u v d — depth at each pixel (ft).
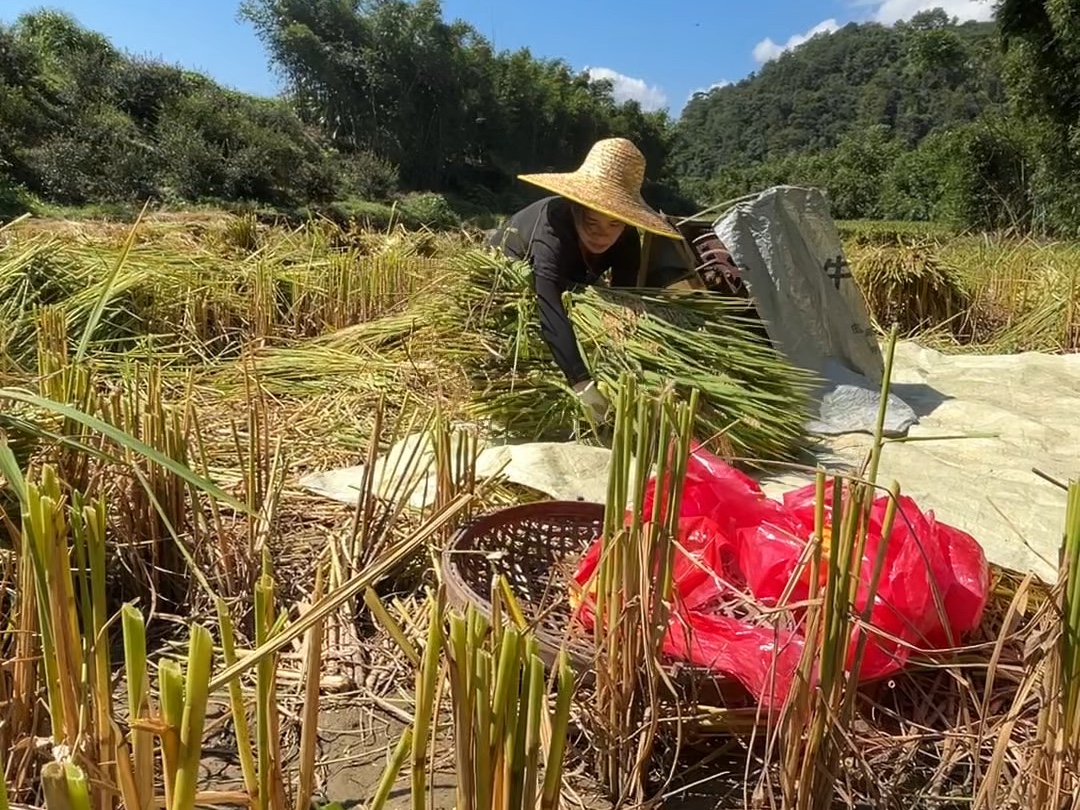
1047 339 17.71
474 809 2.99
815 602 3.85
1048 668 3.73
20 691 4.17
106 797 3.18
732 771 4.87
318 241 19.47
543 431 9.80
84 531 3.76
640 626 4.39
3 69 65.87
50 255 13.74
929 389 12.11
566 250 9.93
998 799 4.32
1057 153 51.70
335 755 4.99
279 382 11.55
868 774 4.27
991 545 7.32
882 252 21.03
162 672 2.60
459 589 5.33
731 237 10.57
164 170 62.39
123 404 6.86
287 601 6.39
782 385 9.84
